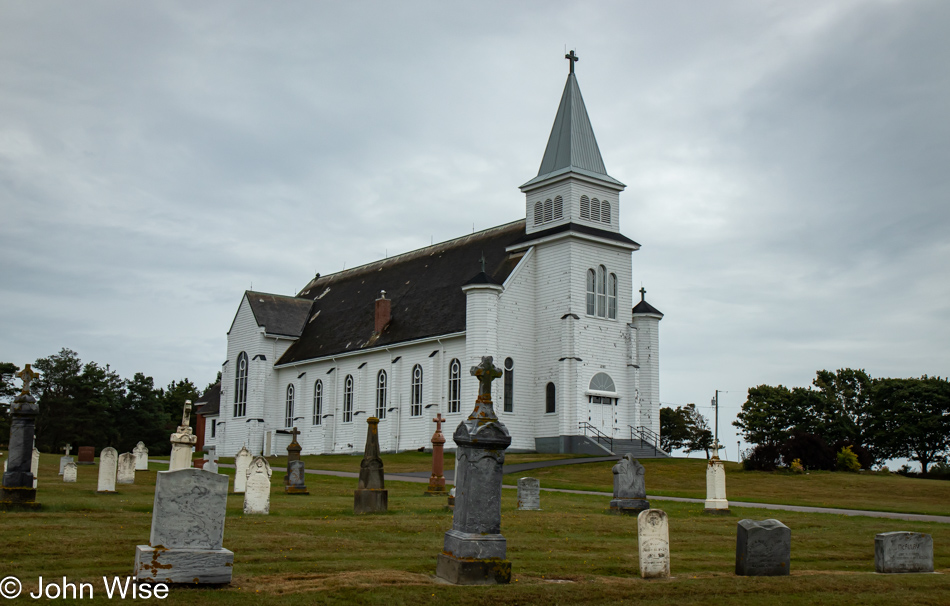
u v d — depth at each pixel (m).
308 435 77.38
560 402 61.62
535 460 55.94
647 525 17.69
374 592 14.81
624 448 62.25
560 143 66.12
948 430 83.88
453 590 15.26
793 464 53.91
